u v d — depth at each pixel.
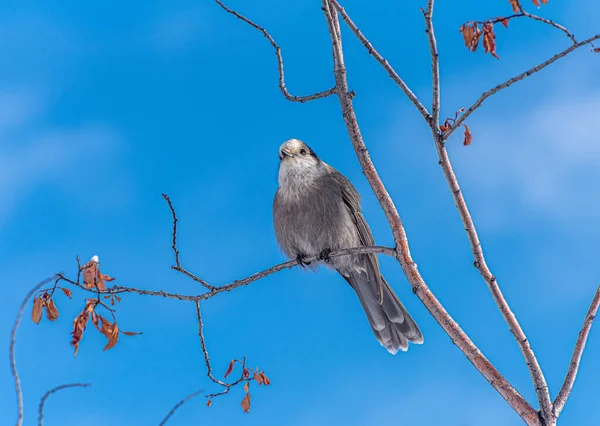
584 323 6.25
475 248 6.54
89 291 6.91
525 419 6.13
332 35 7.80
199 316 7.61
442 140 6.54
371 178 7.46
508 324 6.34
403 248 7.16
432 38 6.37
